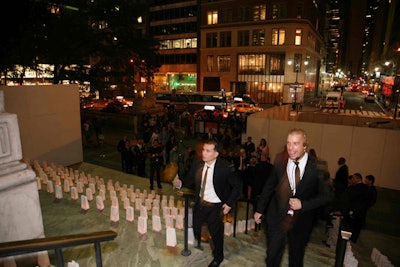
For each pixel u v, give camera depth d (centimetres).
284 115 2452
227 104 3662
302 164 330
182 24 6306
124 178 1261
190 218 594
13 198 323
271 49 5153
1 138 318
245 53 5419
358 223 728
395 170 1327
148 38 2961
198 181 406
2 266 305
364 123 2234
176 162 1265
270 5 5034
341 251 322
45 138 1267
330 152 1450
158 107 3603
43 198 758
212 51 5756
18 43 1493
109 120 2730
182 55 6431
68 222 609
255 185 851
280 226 345
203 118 2370
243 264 440
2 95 334
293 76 5122
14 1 1306
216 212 399
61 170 1045
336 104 4647
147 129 1855
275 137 1596
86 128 1984
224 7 5491
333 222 731
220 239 407
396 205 1155
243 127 2198
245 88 5525
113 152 1823
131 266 435
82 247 488
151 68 3152
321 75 7775
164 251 474
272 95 5331
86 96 5297
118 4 2619
